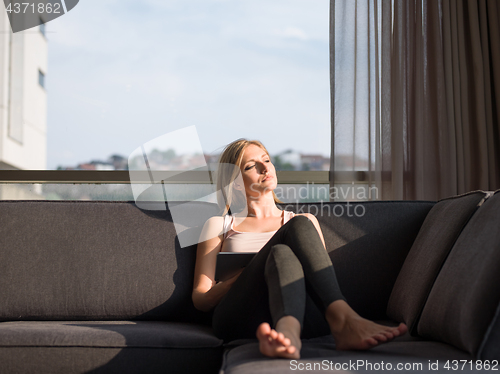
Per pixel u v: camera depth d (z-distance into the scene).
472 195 1.24
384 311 1.45
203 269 1.46
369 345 0.94
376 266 1.49
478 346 0.89
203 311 1.41
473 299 0.93
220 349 1.17
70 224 1.55
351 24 2.28
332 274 1.07
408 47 2.31
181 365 1.15
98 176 2.38
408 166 2.26
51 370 1.12
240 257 1.33
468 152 2.23
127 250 1.53
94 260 1.50
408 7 2.33
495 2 2.31
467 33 2.33
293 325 0.94
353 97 2.25
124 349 1.14
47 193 2.39
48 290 1.46
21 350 1.13
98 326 1.28
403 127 2.28
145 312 1.47
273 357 0.89
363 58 2.26
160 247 1.55
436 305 1.06
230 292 1.21
